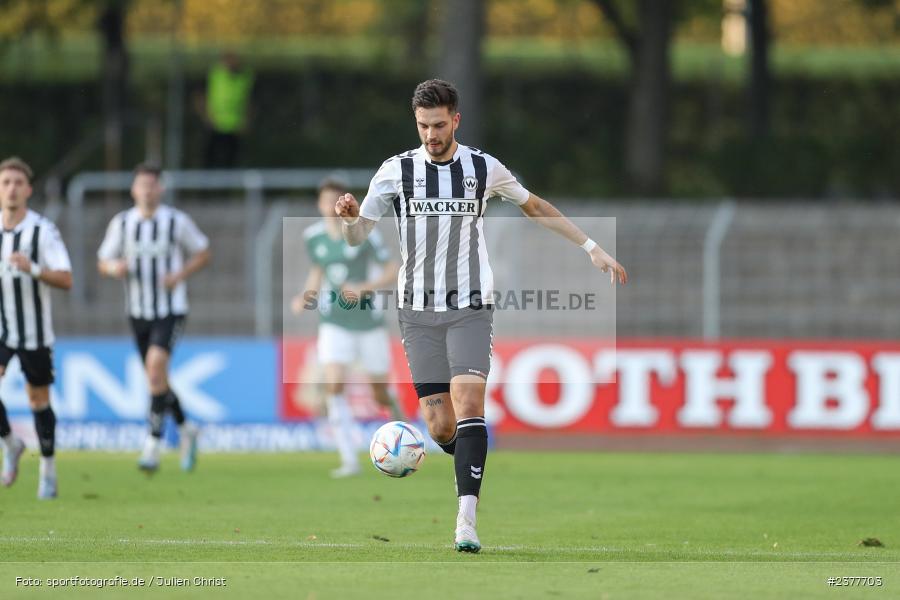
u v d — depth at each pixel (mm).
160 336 37281
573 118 101500
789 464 44688
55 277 30484
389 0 108562
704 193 90312
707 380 49562
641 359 49562
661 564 21750
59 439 47938
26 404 47125
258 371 48594
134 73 97875
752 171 90250
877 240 65312
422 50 108188
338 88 98938
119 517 28672
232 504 31781
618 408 49531
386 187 22609
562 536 26359
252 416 48500
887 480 39438
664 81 86438
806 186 90250
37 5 90312
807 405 49438
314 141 91062
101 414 48062
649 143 86625
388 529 27078
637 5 90312
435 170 22469
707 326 54500
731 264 64438
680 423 49469
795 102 105062
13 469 32281
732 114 104438
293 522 28203
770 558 22984
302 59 101562
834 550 24594
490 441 49250
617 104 102125
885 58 115938
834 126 103625
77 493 33750
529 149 94750
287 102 97562
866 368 49250
